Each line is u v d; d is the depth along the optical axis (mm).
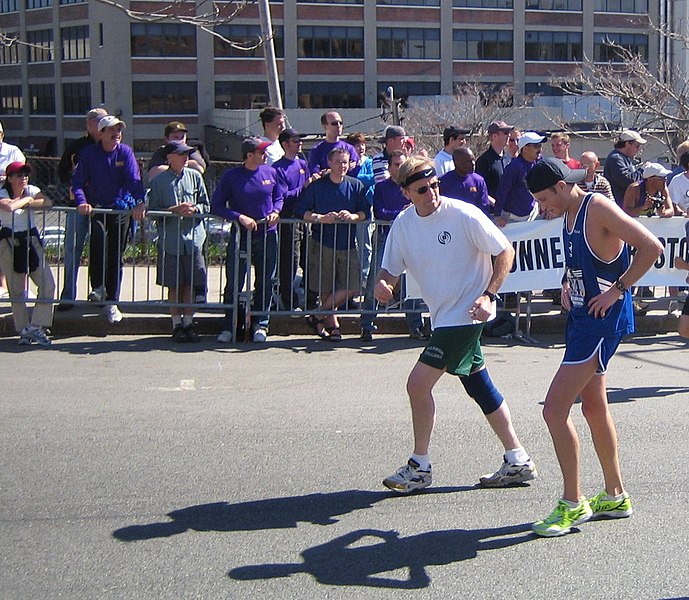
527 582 4312
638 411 7070
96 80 57250
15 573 4402
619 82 31328
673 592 4215
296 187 9875
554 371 8391
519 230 9445
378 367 8516
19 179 9156
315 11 58781
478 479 5621
